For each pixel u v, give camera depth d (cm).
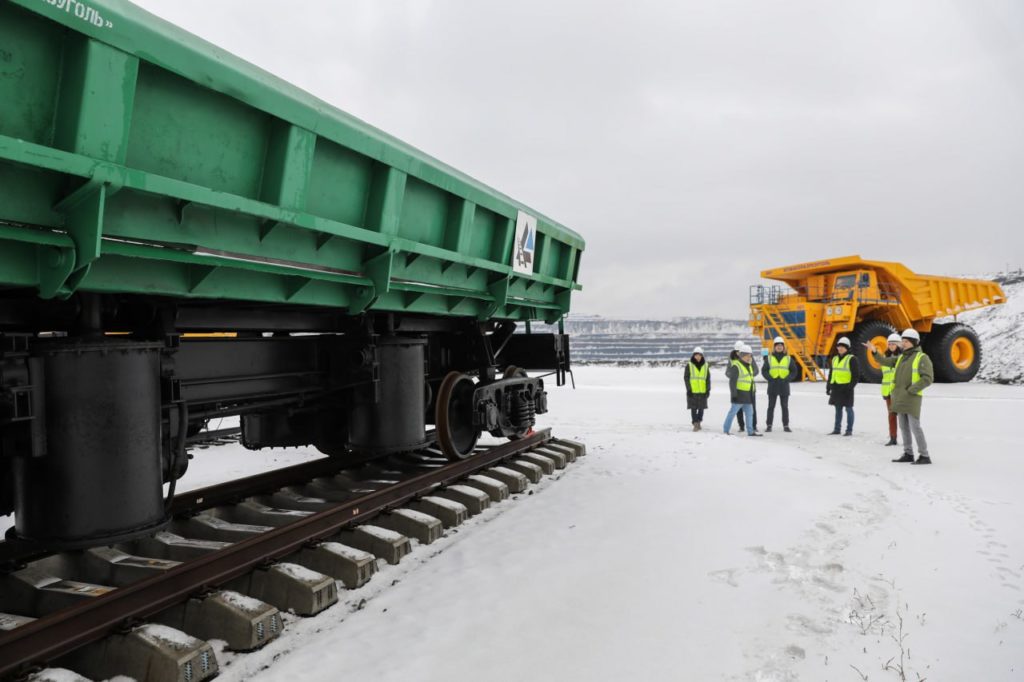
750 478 689
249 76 311
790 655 297
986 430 1071
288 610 337
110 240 269
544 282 750
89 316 314
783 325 2050
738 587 378
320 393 543
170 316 362
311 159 361
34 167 240
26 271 262
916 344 781
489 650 302
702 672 281
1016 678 275
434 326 679
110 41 247
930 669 283
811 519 521
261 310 468
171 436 356
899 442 955
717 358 4053
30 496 303
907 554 436
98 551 364
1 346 274
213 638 299
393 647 305
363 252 441
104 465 304
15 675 238
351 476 616
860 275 1906
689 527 499
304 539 394
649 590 374
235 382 456
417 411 583
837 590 374
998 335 2752
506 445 720
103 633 271
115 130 255
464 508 519
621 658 294
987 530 492
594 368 3628
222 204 301
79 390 297
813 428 1136
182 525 445
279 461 846
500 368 886
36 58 239
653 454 854
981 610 346
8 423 281
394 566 412
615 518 527
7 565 331
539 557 430
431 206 508
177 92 291
